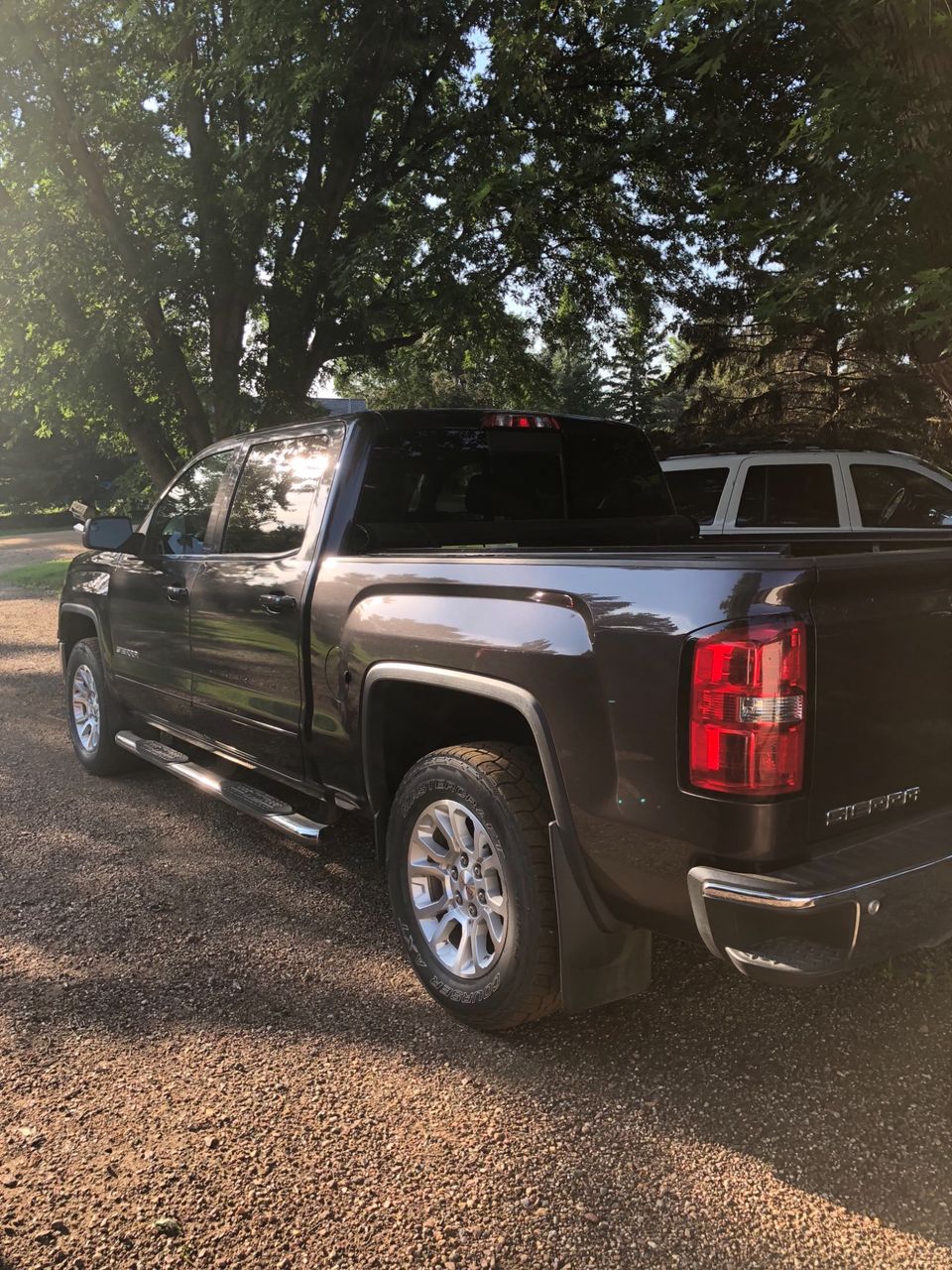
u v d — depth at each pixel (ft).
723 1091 9.03
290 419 42.04
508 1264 7.06
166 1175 7.97
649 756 8.04
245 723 13.94
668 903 8.29
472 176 35.29
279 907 13.28
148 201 37.65
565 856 8.85
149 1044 9.88
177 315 40.98
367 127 39.32
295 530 13.03
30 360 41.65
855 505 25.21
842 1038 9.89
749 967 7.60
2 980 11.19
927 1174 7.88
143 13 35.55
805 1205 7.58
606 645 8.34
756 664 7.35
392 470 12.65
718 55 18.86
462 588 9.87
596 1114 8.73
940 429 44.27
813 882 7.40
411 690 11.18
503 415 13.74
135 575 16.87
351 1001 10.75
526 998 9.32
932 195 18.11
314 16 32.01
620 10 31.50
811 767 7.59
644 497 15.55
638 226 44.78
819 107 18.33
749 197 20.79
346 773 11.96
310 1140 8.40
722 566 7.71
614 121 41.42
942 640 8.42
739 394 56.85
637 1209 7.57
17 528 153.38
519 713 10.36
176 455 46.03
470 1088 9.13
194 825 16.69
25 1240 7.27
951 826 8.36
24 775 19.76
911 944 7.85
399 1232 7.35
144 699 17.26
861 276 19.86
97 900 13.48
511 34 34.27
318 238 39.04
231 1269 7.02
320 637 11.92
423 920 10.59
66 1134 8.48
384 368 48.32
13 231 38.32
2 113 37.52
